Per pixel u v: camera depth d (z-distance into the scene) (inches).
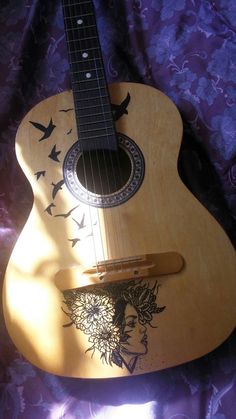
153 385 25.9
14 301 22.3
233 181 26.6
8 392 26.9
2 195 28.2
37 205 23.2
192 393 25.6
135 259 22.0
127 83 24.3
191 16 26.4
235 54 25.8
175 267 21.9
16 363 27.0
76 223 22.8
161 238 22.3
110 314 21.8
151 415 25.4
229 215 27.0
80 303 21.9
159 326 21.7
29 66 27.8
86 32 24.6
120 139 23.7
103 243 22.5
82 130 23.7
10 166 28.1
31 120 24.1
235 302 21.7
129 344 21.6
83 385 26.4
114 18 27.5
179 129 23.3
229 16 25.6
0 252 27.8
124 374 21.5
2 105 27.6
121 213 22.8
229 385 25.5
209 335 21.6
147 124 23.6
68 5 25.0
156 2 26.8
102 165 24.0
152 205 22.7
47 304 22.1
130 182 23.1
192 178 27.1
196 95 26.5
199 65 26.3
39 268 22.4
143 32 27.1
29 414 26.5
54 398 26.5
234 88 26.0
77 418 26.0
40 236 22.8
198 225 22.3
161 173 23.1
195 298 21.8
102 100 23.7
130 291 21.9
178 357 21.6
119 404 25.9
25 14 27.6
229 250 22.0
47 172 23.5
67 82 27.8
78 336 21.8
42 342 22.0
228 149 26.2
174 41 26.6
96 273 21.9
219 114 26.2
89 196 23.1
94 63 24.2
